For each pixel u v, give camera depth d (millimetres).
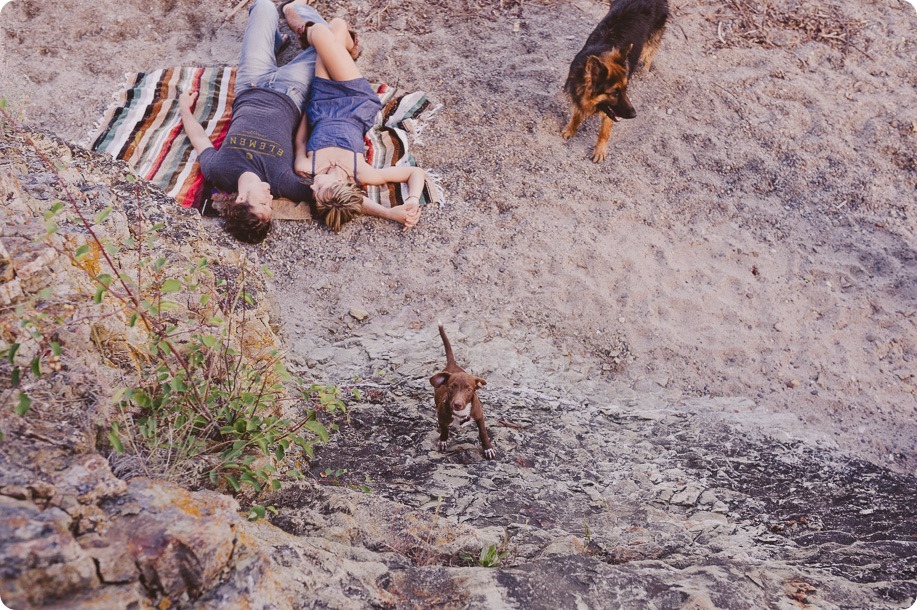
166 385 2717
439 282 5672
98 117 6598
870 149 6707
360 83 6637
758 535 3566
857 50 7609
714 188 6430
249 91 6539
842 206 6324
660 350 5344
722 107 7023
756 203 6352
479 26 7809
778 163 6617
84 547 1950
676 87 7172
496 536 3143
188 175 6211
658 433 4652
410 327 5383
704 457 4383
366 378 4859
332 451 4043
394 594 2434
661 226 6129
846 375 5227
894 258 5941
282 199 6230
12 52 7117
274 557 2312
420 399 4672
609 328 5445
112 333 2988
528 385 4980
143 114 6629
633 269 5785
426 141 6762
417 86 7199
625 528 3502
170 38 7488
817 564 3184
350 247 5965
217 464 2777
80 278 3072
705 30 7793
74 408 2459
